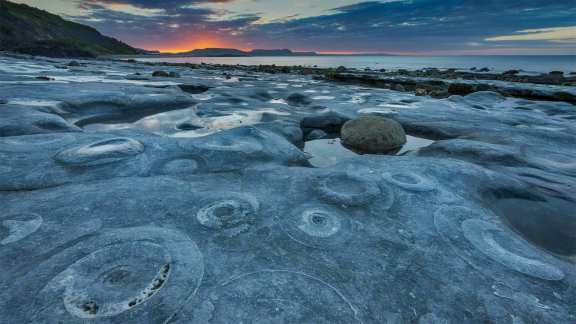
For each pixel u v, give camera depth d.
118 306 1.99
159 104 10.97
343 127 8.39
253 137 5.84
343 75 25.20
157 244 2.63
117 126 8.33
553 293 2.36
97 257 2.42
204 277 2.29
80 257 2.41
